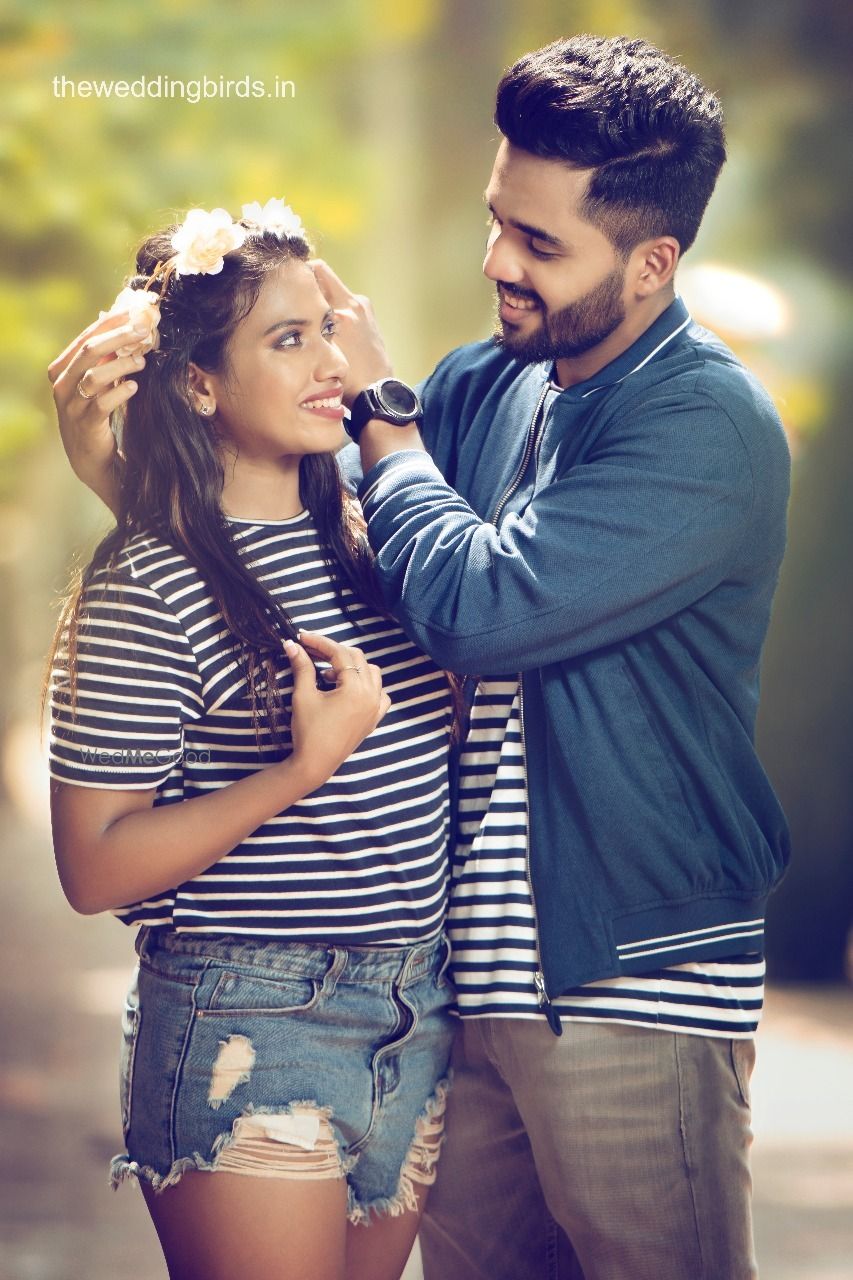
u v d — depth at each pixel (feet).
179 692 11.32
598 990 11.73
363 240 46.96
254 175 38.22
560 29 42.68
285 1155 11.18
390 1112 11.85
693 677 11.91
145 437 11.53
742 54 34.50
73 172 35.01
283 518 12.00
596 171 11.65
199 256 11.35
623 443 11.74
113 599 11.17
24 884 50.93
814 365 31.14
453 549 11.57
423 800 11.80
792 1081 26.09
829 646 31.89
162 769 11.30
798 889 32.55
